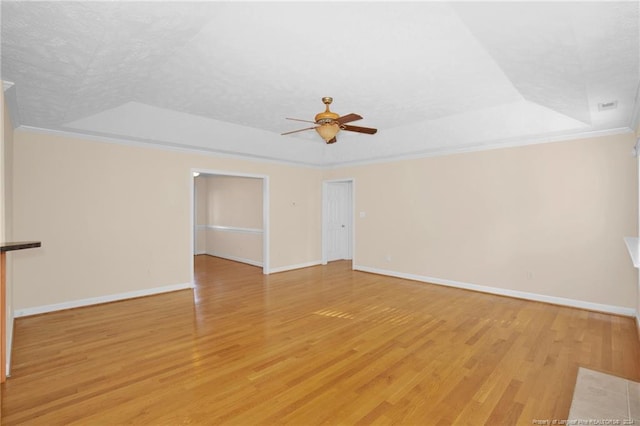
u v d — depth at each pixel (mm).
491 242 5055
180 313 4160
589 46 2109
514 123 4320
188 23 2289
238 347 3135
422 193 5844
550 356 2941
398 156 6039
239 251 8062
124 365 2773
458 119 4668
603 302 4160
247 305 4496
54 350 3066
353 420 2062
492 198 5039
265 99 3967
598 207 4184
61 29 2002
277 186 6750
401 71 3186
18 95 3018
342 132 5957
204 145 5160
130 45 2393
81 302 4410
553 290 4520
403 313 4145
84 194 4426
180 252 5352
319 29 2438
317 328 3635
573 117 3805
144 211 4961
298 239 7156
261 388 2424
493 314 4098
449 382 2510
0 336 2217
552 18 1864
